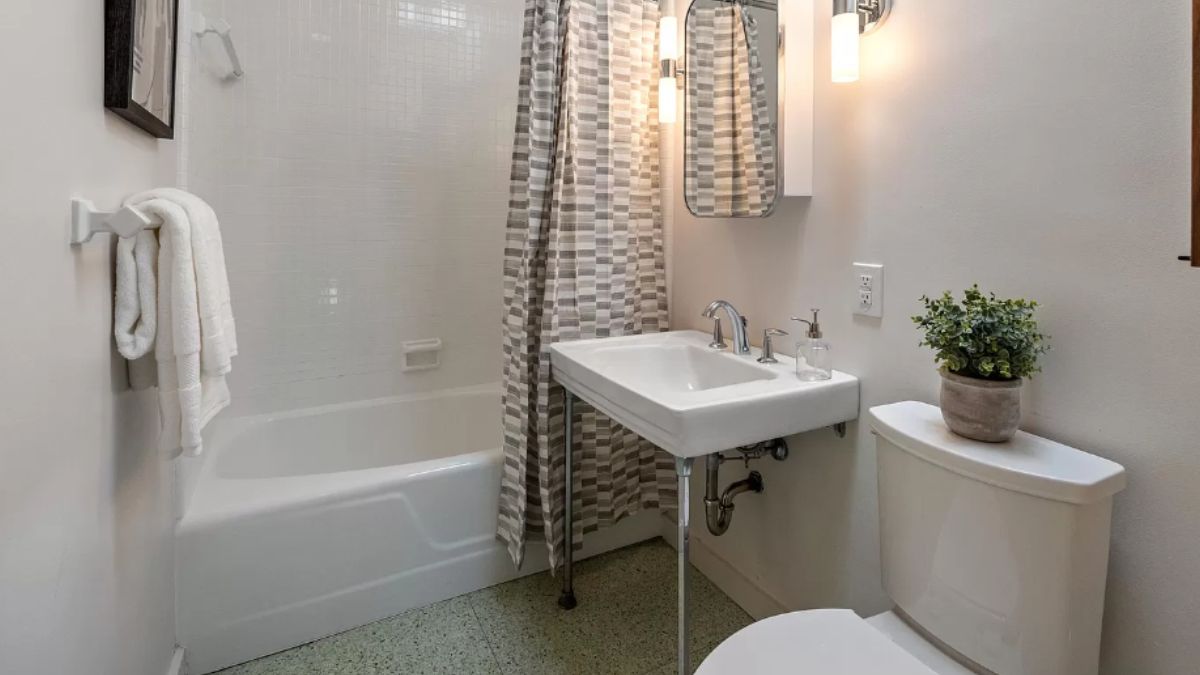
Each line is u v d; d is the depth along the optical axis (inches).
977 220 41.8
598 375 55.7
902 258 47.8
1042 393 38.9
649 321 77.2
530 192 66.2
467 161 96.7
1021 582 33.8
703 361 64.7
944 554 37.8
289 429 84.9
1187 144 31.2
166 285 36.9
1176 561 32.9
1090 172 35.4
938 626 38.7
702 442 45.1
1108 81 34.3
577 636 64.7
